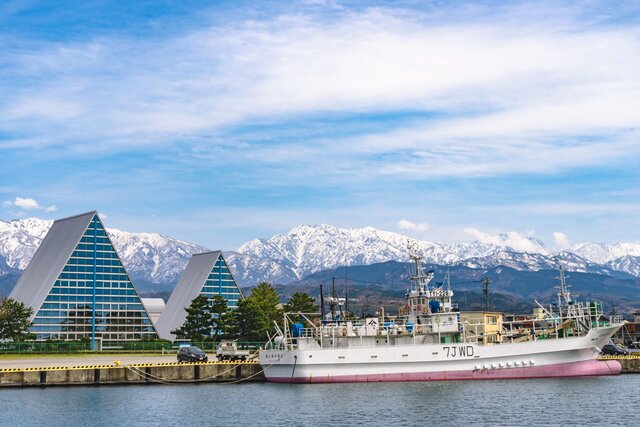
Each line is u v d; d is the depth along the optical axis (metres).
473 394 109.25
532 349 124.12
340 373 122.38
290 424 89.50
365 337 125.81
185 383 126.19
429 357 122.56
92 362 140.00
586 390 112.94
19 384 118.38
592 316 138.12
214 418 93.19
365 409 98.31
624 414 94.12
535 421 90.31
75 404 102.75
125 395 111.44
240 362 132.25
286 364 124.75
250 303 179.62
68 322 197.50
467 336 128.75
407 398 106.12
